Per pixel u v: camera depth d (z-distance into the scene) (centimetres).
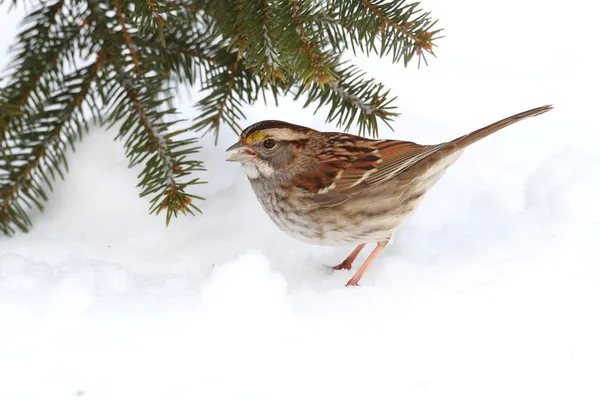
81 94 733
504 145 909
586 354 556
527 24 1195
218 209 769
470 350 557
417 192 701
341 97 716
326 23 673
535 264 653
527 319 586
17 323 549
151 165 684
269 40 607
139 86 723
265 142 695
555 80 1069
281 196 704
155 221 745
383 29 650
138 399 502
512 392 527
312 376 530
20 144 728
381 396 520
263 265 586
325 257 734
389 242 740
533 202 769
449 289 622
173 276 664
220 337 554
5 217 716
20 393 500
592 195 729
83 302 575
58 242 718
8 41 1038
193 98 967
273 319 573
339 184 691
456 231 745
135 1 640
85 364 523
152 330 555
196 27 759
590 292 614
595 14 1215
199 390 512
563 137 934
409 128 927
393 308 597
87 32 744
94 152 773
